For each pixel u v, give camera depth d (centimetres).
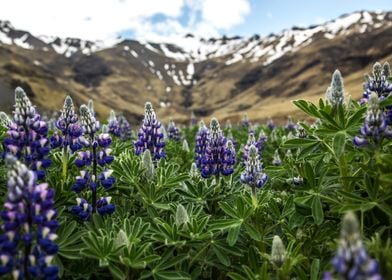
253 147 68
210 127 88
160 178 77
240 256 65
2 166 76
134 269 57
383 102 61
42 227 48
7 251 46
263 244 64
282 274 54
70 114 77
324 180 66
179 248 64
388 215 57
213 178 91
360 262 34
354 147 64
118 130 150
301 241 64
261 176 68
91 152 70
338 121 61
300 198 62
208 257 65
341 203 59
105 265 54
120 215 73
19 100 61
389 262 48
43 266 47
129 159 86
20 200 47
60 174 78
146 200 74
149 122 98
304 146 67
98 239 57
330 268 54
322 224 65
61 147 79
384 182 58
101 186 75
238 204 64
